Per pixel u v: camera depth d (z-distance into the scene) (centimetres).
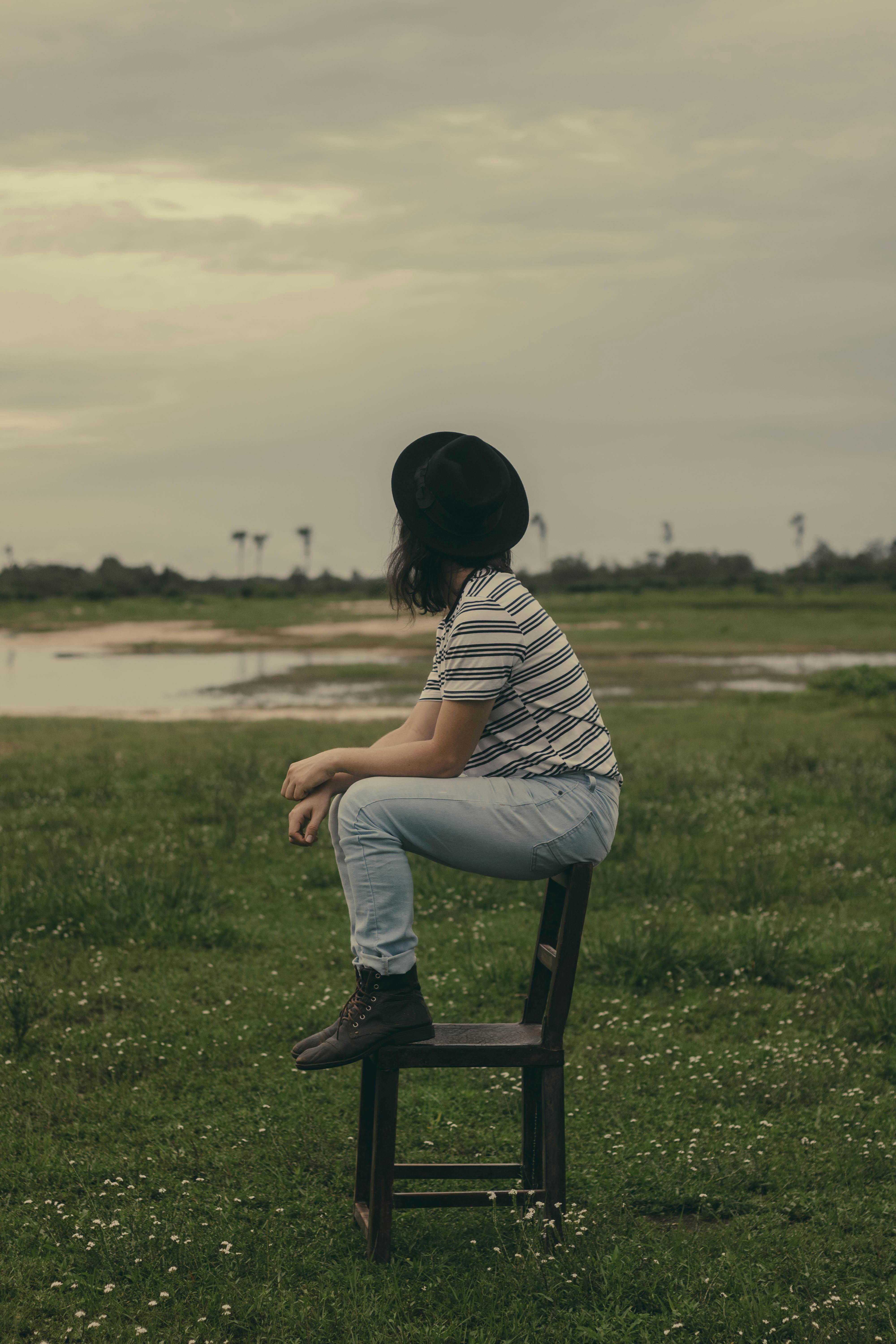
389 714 2008
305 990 515
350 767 272
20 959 545
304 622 5647
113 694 2470
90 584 8731
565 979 279
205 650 4028
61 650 4119
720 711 1916
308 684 2659
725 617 5622
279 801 929
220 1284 277
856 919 639
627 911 655
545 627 279
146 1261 285
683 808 918
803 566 10206
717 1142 368
